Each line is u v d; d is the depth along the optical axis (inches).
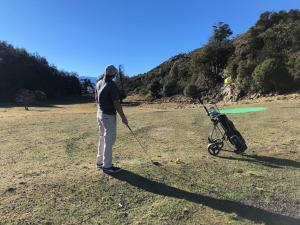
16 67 2947.8
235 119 614.2
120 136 477.1
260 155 365.1
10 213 228.1
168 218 223.8
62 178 286.7
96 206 239.0
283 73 1508.4
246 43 2416.3
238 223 218.1
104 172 298.8
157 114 747.4
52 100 2915.8
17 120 702.5
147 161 338.3
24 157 362.0
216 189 268.8
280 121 565.9
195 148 399.2
